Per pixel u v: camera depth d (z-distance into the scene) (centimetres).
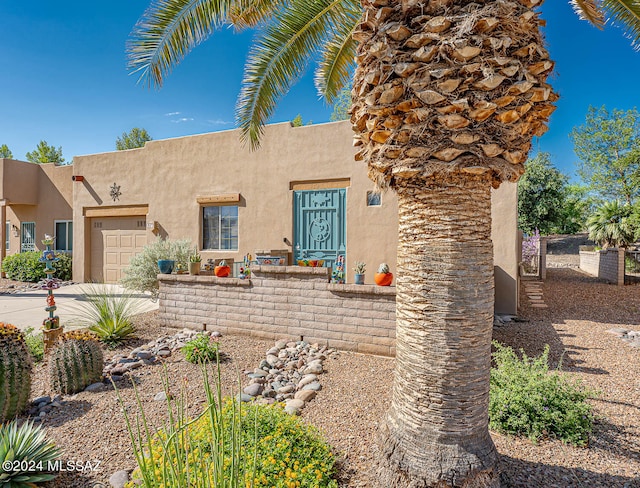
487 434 243
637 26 426
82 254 1285
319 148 927
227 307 645
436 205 233
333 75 619
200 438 238
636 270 1559
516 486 254
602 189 2270
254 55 498
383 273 535
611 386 436
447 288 230
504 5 201
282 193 967
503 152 220
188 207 1094
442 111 208
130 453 298
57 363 411
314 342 575
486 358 239
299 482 237
